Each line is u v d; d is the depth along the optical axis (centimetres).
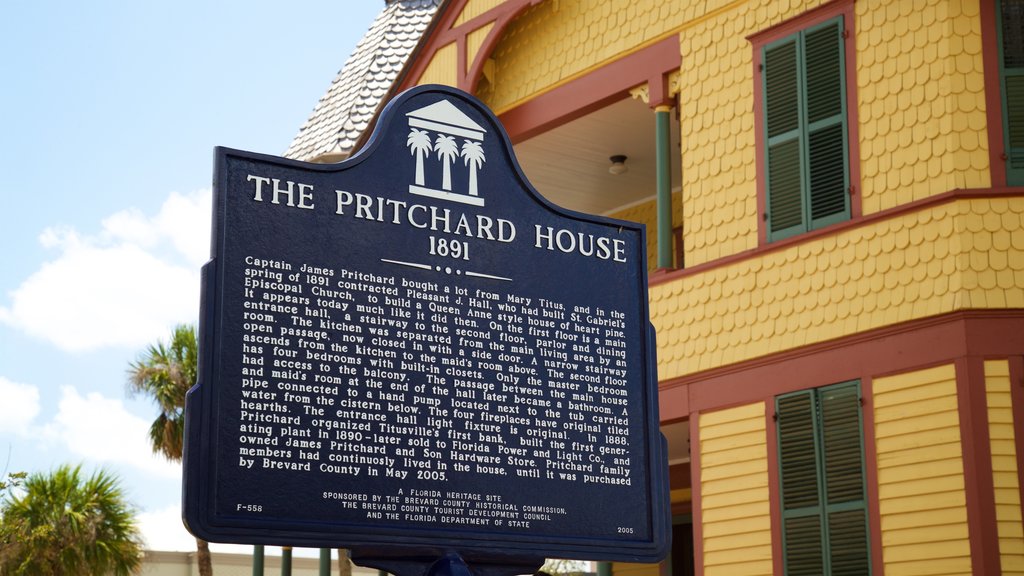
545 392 836
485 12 1662
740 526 1316
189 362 2888
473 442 802
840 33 1331
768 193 1367
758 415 1324
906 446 1192
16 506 2500
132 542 2588
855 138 1302
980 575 1112
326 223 790
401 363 791
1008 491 1130
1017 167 1208
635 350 878
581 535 822
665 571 1905
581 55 1612
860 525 1212
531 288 851
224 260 753
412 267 811
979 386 1155
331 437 756
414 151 833
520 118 1681
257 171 779
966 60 1234
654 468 858
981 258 1184
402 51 1977
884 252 1248
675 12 1508
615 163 1836
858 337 1251
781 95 1377
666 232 1477
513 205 861
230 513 717
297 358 759
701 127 1455
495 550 788
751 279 1361
